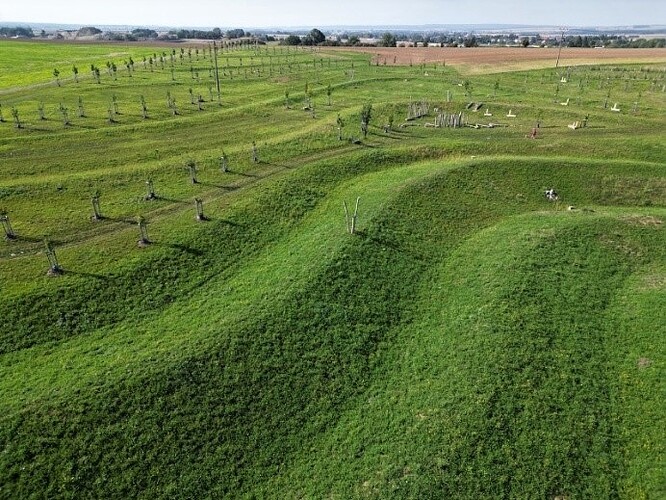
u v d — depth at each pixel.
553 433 28.62
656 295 39.91
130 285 36.84
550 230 48.16
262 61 153.75
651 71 128.50
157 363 30.28
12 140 64.38
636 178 58.97
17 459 25.03
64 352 31.16
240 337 32.88
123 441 26.56
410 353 34.31
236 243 43.50
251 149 63.69
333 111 85.94
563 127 77.44
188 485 25.55
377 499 25.23
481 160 60.94
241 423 28.59
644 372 32.84
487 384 31.23
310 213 49.81
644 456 27.70
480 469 26.66
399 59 161.75
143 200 49.28
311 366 32.34
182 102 91.56
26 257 38.78
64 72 124.44
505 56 164.50
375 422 29.36
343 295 37.94
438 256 44.88
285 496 25.52
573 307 38.41
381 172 59.38
